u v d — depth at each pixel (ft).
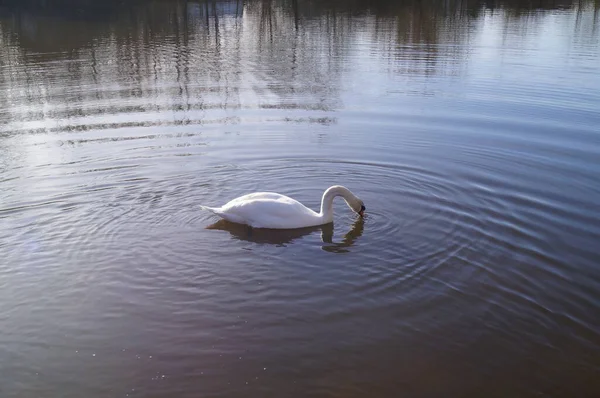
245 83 29.07
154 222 16.20
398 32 44.70
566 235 15.42
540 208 16.60
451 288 13.69
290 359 11.90
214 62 34.22
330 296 13.47
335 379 11.51
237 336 12.40
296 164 19.40
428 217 16.31
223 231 15.93
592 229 15.65
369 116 23.76
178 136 21.79
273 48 38.78
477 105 24.90
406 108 24.73
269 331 12.52
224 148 20.61
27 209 16.69
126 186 17.94
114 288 13.73
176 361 11.86
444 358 11.95
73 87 28.53
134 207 16.87
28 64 33.53
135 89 28.14
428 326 12.67
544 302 13.28
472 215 16.35
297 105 25.36
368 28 46.78
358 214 16.43
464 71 30.60
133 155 20.08
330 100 25.98
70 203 16.99
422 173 18.70
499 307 13.15
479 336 12.43
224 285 13.80
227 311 13.03
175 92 27.58
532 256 14.67
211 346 12.17
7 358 11.98
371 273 14.19
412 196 17.38
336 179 18.49
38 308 13.19
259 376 11.55
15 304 13.29
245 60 34.88
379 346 12.20
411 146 20.70
